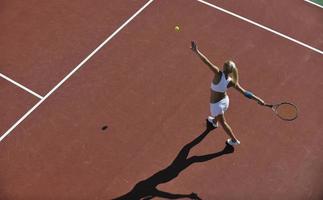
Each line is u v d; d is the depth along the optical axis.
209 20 23.47
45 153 18.95
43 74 21.42
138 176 18.38
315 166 18.72
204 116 20.03
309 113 20.20
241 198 17.91
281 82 21.19
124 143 19.23
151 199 17.83
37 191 17.95
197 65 21.67
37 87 21.00
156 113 20.12
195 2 24.14
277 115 19.23
